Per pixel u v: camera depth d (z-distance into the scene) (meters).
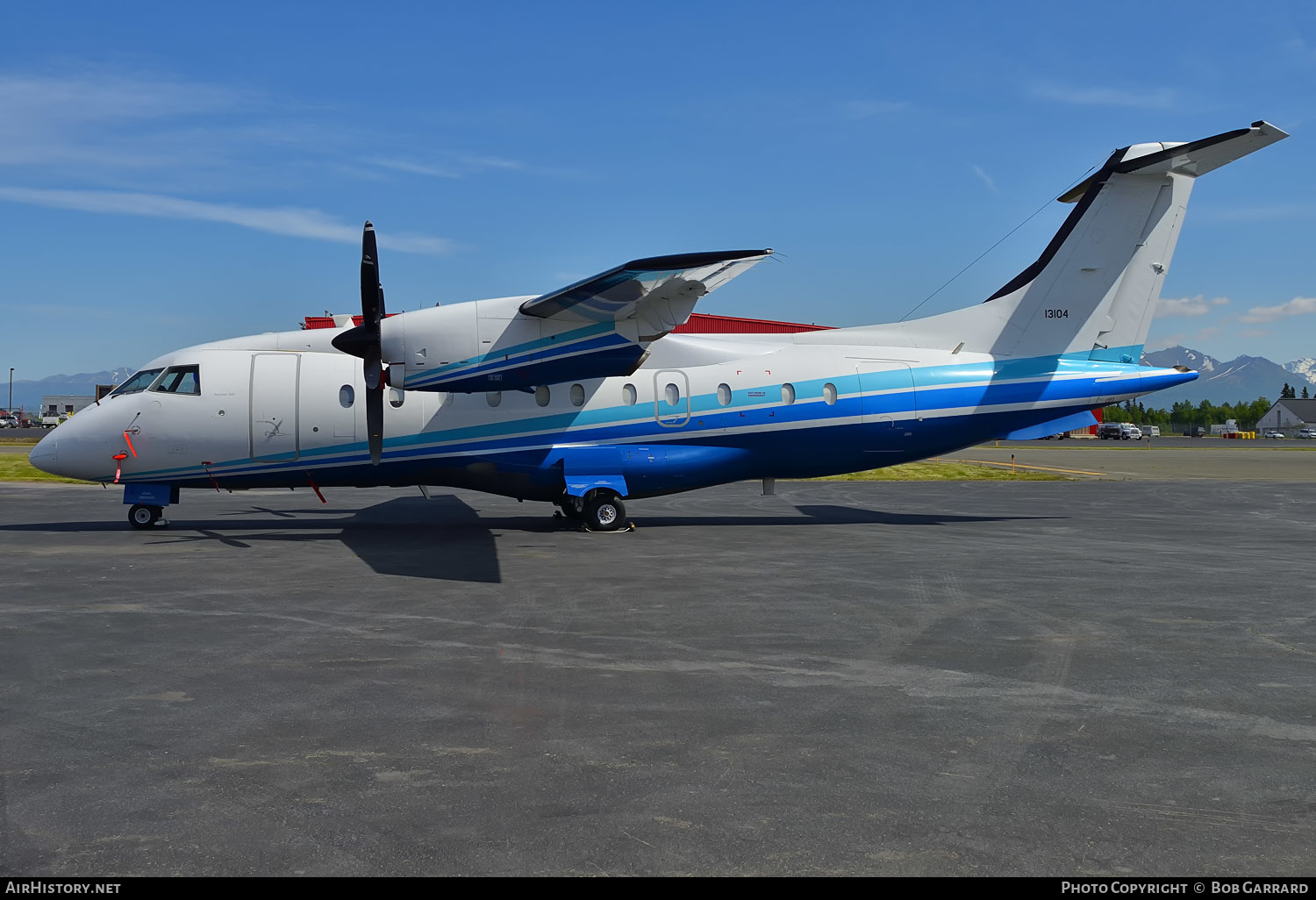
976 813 4.30
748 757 5.00
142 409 15.13
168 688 6.23
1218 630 8.23
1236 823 4.22
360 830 4.06
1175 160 16.39
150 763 4.84
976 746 5.20
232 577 10.80
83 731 5.34
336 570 11.35
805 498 24.17
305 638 7.74
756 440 16.28
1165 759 5.03
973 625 8.36
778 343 16.88
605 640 7.71
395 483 15.91
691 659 7.11
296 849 3.87
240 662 6.91
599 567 11.75
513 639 7.75
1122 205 17.12
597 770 4.79
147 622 8.33
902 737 5.36
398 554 12.88
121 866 3.71
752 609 9.06
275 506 20.50
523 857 3.82
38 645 7.44
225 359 15.41
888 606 9.24
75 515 18.33
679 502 22.77
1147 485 29.67
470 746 5.13
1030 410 16.98
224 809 4.27
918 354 17.00
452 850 3.87
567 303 13.59
